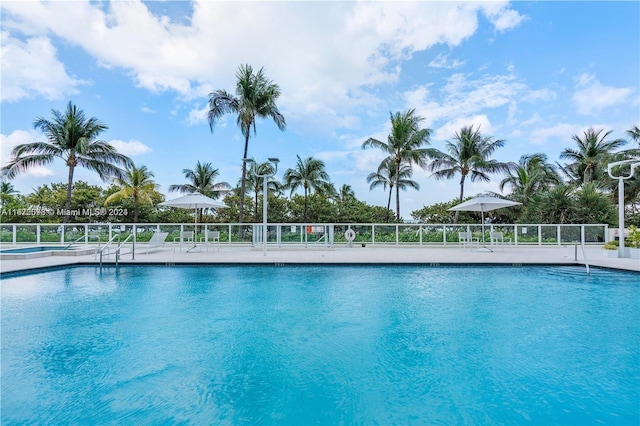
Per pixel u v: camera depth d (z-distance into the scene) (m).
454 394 3.36
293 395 3.35
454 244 16.62
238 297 7.09
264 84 22.62
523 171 26.88
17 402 3.20
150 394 3.35
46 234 16.12
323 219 32.44
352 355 4.27
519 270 9.98
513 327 5.24
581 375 3.71
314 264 10.57
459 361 4.08
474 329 5.17
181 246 15.27
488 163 25.98
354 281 8.60
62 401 3.22
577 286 7.97
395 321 5.55
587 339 4.73
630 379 3.61
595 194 19.97
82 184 32.09
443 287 7.93
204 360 4.12
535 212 21.48
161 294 7.32
